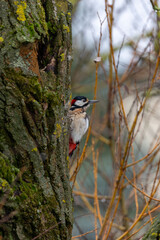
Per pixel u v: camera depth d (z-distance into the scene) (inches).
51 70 238.2
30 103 206.1
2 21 209.5
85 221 391.9
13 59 207.8
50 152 217.0
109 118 425.4
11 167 195.0
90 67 536.7
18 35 209.5
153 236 201.8
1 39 206.7
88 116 429.4
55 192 217.0
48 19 243.1
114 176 337.1
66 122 247.4
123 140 352.5
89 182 450.6
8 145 198.8
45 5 245.0
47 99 218.7
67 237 216.5
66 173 238.2
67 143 248.2
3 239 185.5
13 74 205.5
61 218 214.7
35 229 197.6
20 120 202.5
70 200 231.8
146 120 381.7
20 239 190.7
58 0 252.5
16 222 190.5
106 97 485.4
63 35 245.0
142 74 415.8
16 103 201.9
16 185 195.5
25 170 203.2
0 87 200.7
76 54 462.3
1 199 185.0
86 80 546.3
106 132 458.3
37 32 222.5
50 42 243.0
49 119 219.6
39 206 202.8
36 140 208.5
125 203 391.9
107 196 406.9
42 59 240.4
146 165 340.8
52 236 207.2
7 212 188.1
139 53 402.9
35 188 204.8
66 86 250.4
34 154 206.2
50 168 216.1
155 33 342.3
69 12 255.6
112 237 356.5
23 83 206.1
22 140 202.5
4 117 199.5
